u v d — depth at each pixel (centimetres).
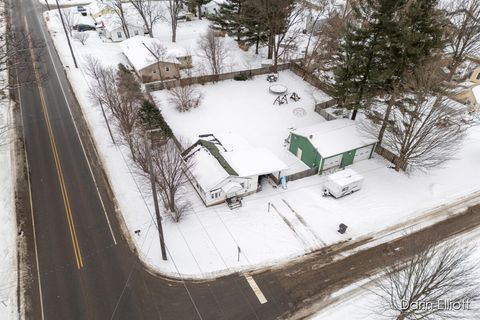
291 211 2995
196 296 2331
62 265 2502
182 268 2509
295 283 2431
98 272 2464
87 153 3625
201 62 5541
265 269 2523
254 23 5241
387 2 3014
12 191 3119
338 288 2403
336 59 4300
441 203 3131
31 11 7481
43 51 5753
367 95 3506
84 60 5569
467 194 3238
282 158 3631
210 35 5112
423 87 2925
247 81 5081
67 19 6353
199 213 2944
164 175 2688
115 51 5950
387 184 3328
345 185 3052
